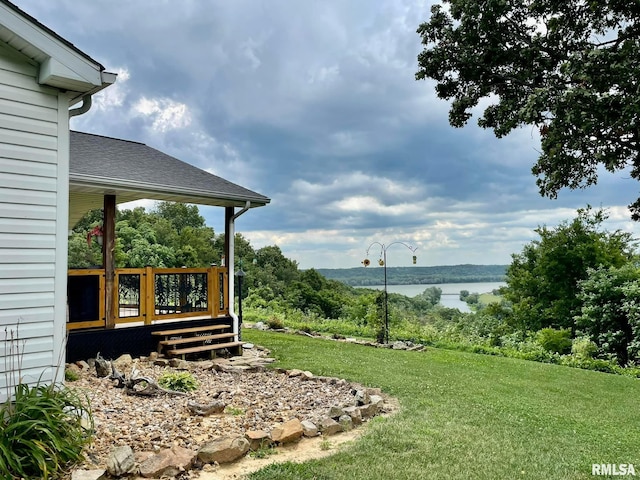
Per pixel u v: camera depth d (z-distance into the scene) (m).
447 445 4.32
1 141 3.65
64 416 3.43
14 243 3.68
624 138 7.36
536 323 19.83
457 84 10.45
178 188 7.53
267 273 31.50
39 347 3.76
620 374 10.68
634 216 9.48
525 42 9.17
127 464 3.21
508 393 7.09
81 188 6.76
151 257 23.02
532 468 3.94
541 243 20.67
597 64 6.81
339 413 4.81
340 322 16.39
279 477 3.40
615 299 14.43
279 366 7.73
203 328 8.31
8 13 3.53
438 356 10.43
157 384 5.43
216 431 4.25
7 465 2.95
